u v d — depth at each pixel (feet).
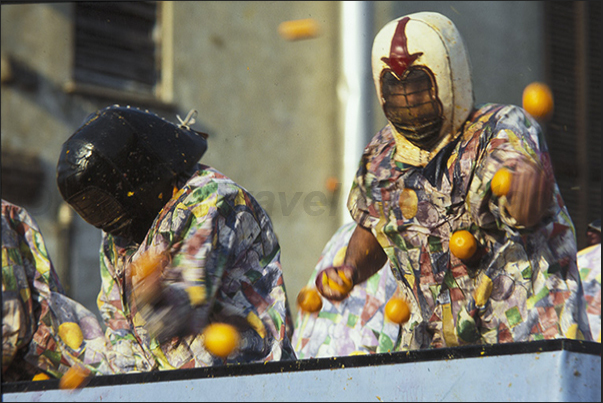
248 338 23.17
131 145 24.66
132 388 19.25
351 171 56.95
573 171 92.84
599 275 31.91
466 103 23.68
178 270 22.30
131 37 90.79
